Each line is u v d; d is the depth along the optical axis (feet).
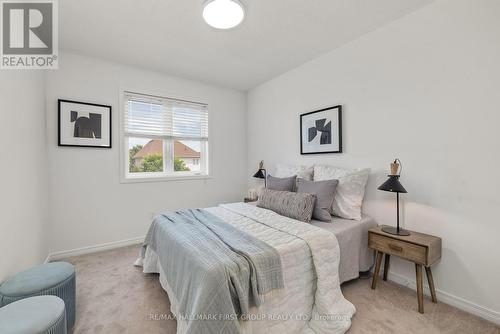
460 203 5.64
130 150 10.20
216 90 12.39
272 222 6.49
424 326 4.98
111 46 8.21
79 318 5.24
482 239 5.32
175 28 7.12
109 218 9.45
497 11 5.07
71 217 8.67
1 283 4.55
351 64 7.96
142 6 6.09
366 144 7.59
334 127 8.46
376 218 7.33
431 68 6.07
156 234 6.75
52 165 8.29
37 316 3.53
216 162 12.42
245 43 8.05
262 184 12.25
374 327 4.93
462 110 5.58
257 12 6.35
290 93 10.46
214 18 5.95
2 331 3.22
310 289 5.12
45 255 7.80
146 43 8.01
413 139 6.45
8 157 5.02
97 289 6.43
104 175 9.30
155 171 10.87
